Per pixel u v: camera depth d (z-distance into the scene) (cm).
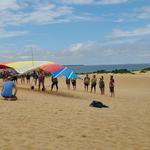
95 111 1557
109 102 2283
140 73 7306
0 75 3509
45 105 1677
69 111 1496
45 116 1320
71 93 3120
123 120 1329
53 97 2395
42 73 3094
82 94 3088
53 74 2978
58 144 898
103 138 993
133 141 971
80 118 1319
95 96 2939
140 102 2333
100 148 878
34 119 1242
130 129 1146
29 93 2602
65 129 1095
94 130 1098
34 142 905
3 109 1450
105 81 5503
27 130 1049
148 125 1237
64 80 5681
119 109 1739
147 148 899
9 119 1217
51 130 1068
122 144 932
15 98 1867
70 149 855
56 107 1614
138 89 4297
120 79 5631
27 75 4341
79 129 1103
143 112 1623
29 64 3197
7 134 980
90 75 6631
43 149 842
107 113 1516
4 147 839
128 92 3791
